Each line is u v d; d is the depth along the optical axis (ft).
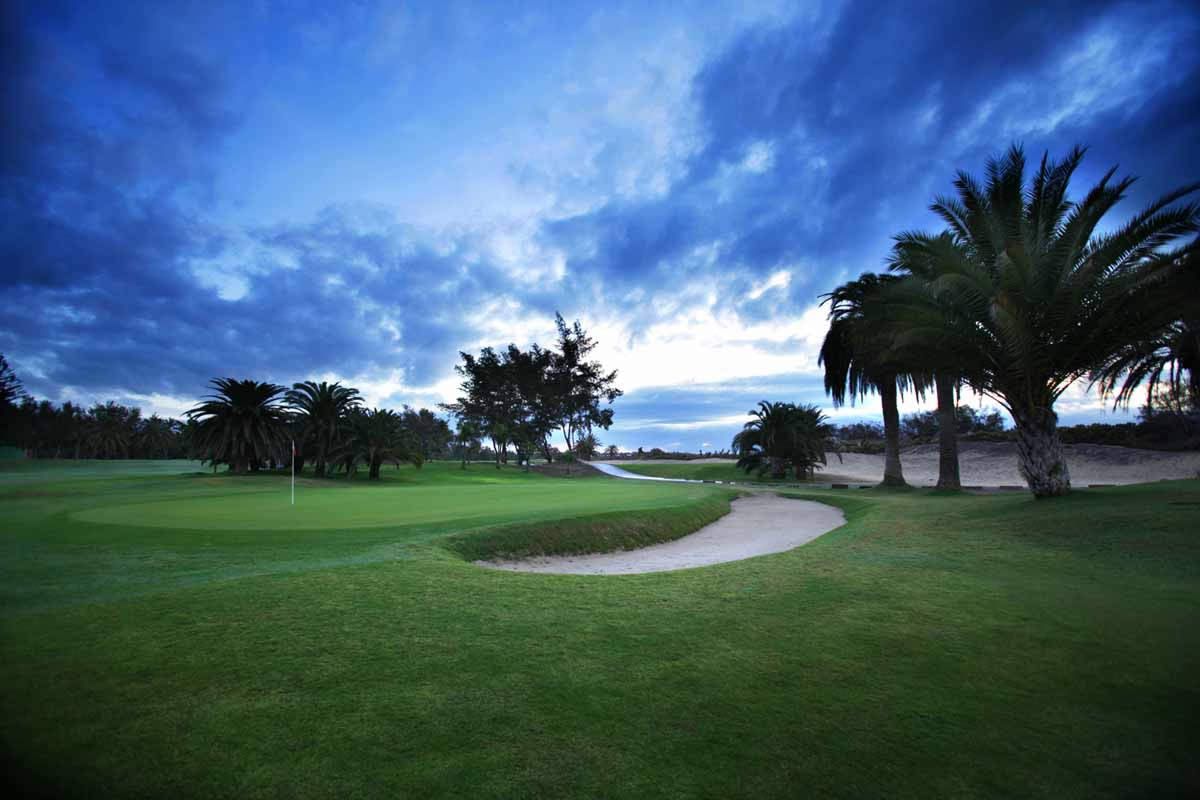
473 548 40.45
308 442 167.22
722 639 18.44
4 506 58.34
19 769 11.02
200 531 41.24
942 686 14.78
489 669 15.92
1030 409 54.39
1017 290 50.75
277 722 12.91
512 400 273.95
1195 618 20.15
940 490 94.07
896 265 80.33
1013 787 10.52
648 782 10.75
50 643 17.66
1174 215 44.68
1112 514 40.22
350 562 30.89
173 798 10.25
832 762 11.37
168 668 15.81
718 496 88.79
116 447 351.46
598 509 58.80
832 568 30.09
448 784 10.69
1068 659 16.48
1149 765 11.17
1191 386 62.34
